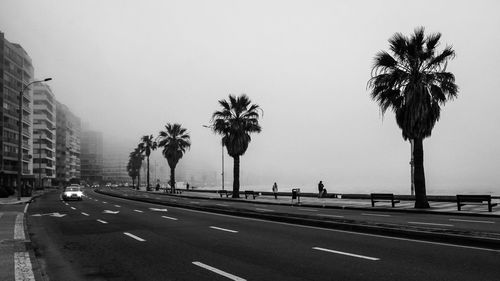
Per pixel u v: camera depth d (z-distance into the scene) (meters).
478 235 11.72
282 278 8.30
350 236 13.63
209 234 14.99
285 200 40.91
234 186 50.31
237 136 50.09
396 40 27.66
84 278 8.93
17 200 44.59
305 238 13.46
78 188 47.84
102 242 13.71
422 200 26.59
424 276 8.12
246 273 8.80
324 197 44.50
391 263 9.33
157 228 17.20
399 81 27.20
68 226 18.88
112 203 38.06
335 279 8.09
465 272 8.35
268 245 12.24
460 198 24.61
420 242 12.04
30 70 107.31
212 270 9.16
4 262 9.77
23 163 99.06
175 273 9.02
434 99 26.83
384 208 26.56
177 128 79.12
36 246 13.27
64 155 169.12
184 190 87.94
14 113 92.94
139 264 10.08
